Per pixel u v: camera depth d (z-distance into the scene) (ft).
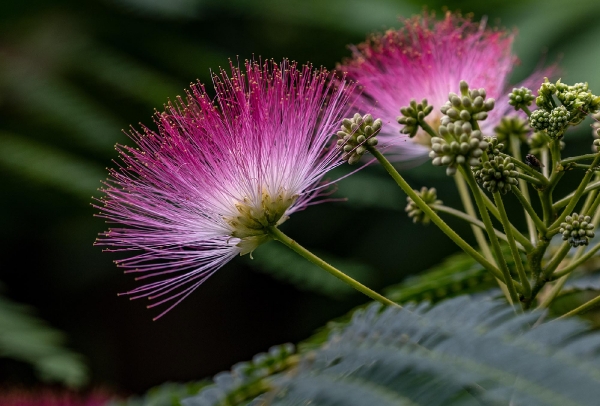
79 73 2.43
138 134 1.35
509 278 1.30
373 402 1.17
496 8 2.24
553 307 1.46
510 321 1.18
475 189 1.29
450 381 1.16
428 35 1.47
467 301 1.21
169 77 2.43
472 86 1.45
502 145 1.32
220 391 1.31
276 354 1.35
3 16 2.47
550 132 1.31
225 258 1.37
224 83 1.34
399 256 2.45
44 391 2.11
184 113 1.35
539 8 2.16
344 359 1.21
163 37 2.48
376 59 1.47
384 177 2.25
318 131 1.36
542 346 1.15
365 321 1.24
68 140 2.33
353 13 2.42
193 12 2.47
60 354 1.71
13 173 2.19
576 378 1.13
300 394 1.21
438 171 2.19
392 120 1.46
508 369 1.15
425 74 1.45
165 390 1.45
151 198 1.35
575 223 1.30
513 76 2.03
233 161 1.34
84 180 2.14
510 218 2.18
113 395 2.17
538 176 1.32
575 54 1.97
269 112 1.34
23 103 2.35
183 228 1.36
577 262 1.31
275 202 1.34
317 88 1.36
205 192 1.34
